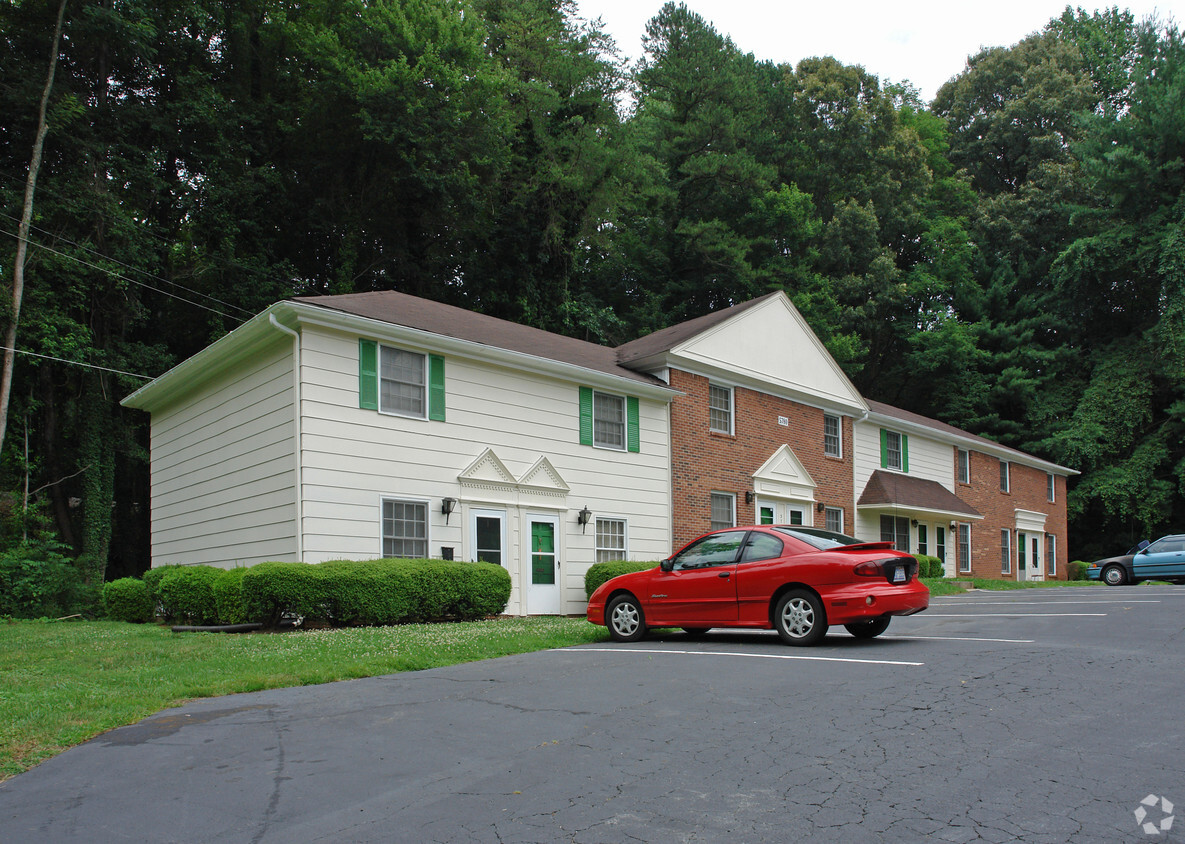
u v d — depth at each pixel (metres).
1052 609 14.71
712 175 41.31
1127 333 45.19
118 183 25.73
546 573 17.62
